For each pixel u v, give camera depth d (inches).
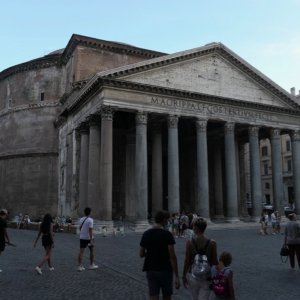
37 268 498.3
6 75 2172.7
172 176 1285.7
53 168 1898.4
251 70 1505.9
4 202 2018.9
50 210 1856.5
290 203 2628.0
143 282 447.5
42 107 1971.0
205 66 1423.5
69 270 527.2
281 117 1582.2
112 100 1217.4
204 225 281.9
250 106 1489.9
